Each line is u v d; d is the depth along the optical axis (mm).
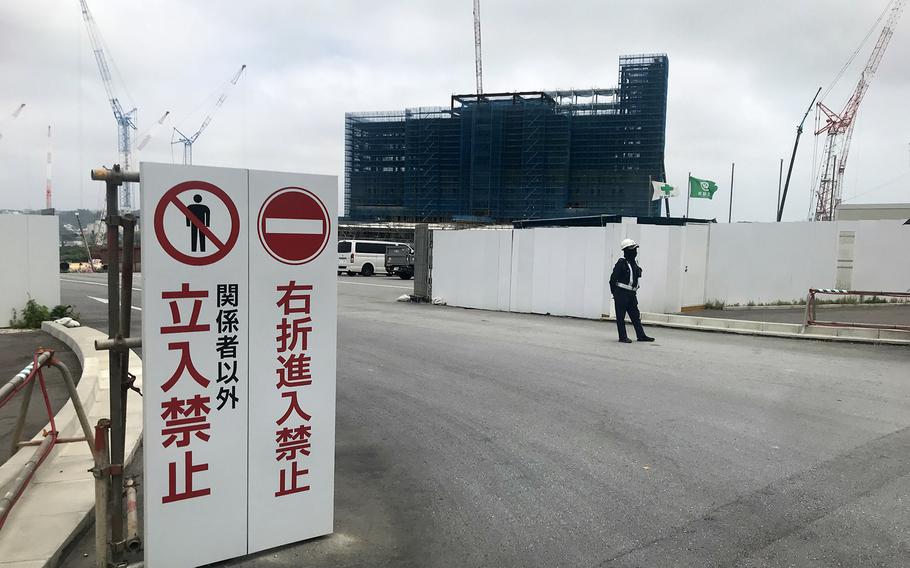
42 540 4023
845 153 72562
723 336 13602
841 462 5688
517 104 106750
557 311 17141
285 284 3859
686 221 21031
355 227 96000
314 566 3857
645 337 12594
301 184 3863
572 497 4957
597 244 16234
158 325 3484
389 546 4152
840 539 4238
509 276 18250
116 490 3740
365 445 6234
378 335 13195
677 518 4570
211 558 3748
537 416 7191
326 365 4051
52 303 14570
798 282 18812
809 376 9297
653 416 7164
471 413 7324
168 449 3564
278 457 3934
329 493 4160
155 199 3426
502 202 108250
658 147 104000
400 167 117500
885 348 12062
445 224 102875
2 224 13930
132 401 7242
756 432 6574
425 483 5262
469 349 11516
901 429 6680
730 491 5055
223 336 3680
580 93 112812
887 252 18953
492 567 3895
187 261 3537
